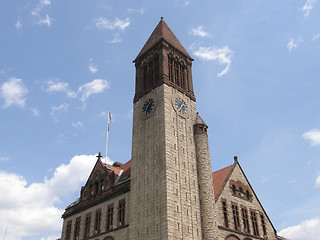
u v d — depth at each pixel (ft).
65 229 234.38
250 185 217.36
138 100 221.46
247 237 190.80
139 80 231.71
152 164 184.14
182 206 169.37
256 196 216.74
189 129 202.59
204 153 195.21
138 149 200.03
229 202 193.98
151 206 171.22
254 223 203.41
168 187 168.04
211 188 184.75
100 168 228.02
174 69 223.51
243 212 199.93
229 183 202.49
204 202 178.40
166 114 192.95
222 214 184.96
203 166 190.08
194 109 216.74
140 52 244.83
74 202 246.68
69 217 237.86
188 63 238.48
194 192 180.45
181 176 178.91
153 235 161.68
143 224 170.60
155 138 191.01
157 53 223.71
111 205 200.75
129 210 184.24
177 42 241.76
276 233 214.90
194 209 174.50
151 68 225.97
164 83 204.44
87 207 221.05
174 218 161.68
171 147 183.52
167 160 176.45
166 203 162.61
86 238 207.51
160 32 235.40
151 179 179.73
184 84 223.71
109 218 197.98
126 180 202.39
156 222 163.53
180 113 202.69
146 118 205.16
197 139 200.75
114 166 241.35
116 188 203.62
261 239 200.23
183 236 160.45
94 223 207.41
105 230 195.21
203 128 204.64
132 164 198.29
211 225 171.42
